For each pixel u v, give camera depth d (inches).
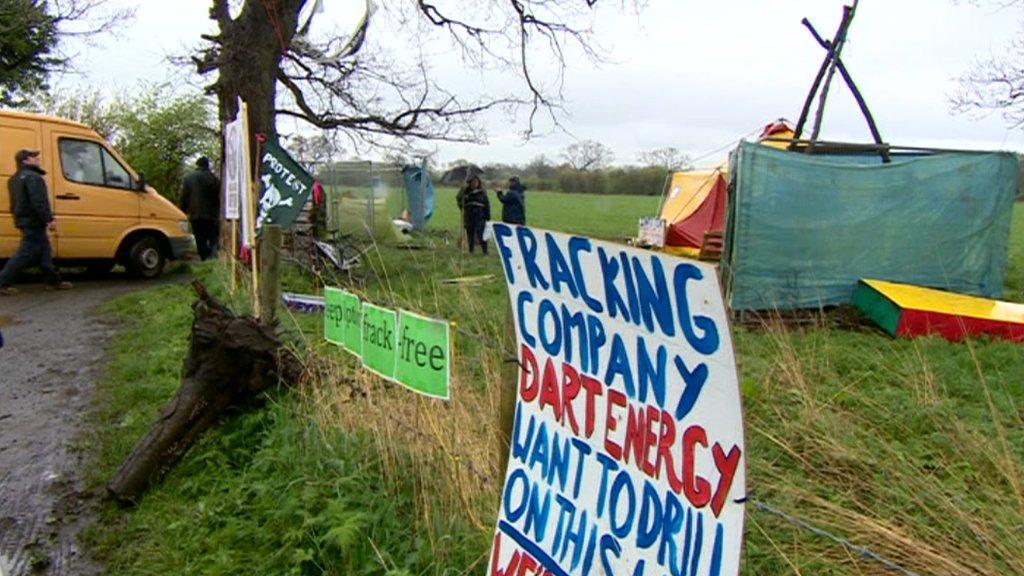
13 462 198.1
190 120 913.5
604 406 86.8
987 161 428.8
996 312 360.2
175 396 188.7
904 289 387.9
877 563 111.6
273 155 364.8
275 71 570.9
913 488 141.3
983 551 117.0
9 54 1031.6
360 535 137.1
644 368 79.8
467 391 159.9
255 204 398.0
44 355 306.2
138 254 523.8
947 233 427.2
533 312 99.1
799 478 150.5
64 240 492.7
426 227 1016.2
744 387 189.6
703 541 72.7
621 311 82.3
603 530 87.0
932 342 323.3
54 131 489.1
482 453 143.0
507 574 104.7
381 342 165.3
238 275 376.5
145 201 527.2
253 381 193.0
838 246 409.7
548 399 97.5
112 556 153.6
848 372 255.6
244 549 146.6
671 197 707.4
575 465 92.1
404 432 161.2
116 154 518.9
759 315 378.9
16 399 249.6
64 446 208.2
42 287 483.5
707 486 72.2
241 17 556.4
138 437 205.9
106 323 370.0
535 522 99.3
